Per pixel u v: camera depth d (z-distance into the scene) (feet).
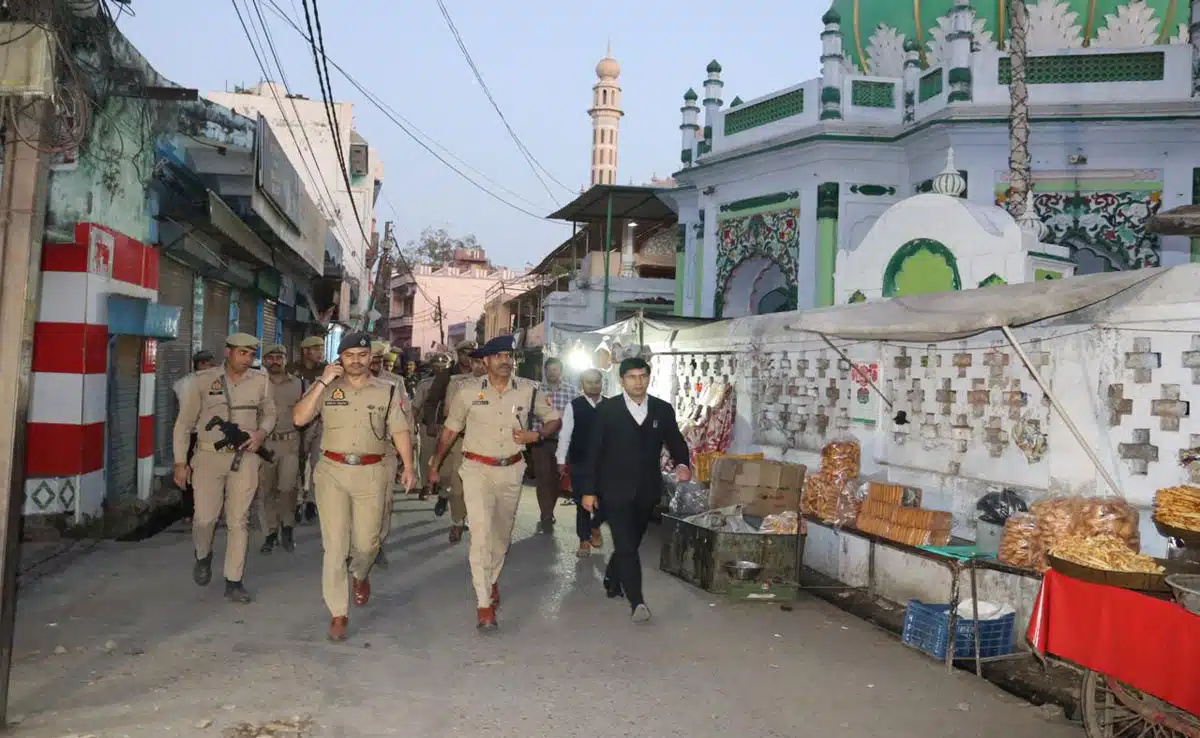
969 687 17.80
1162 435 19.51
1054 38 55.57
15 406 13.71
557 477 34.35
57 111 16.61
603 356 49.88
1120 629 14.08
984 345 23.70
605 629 21.09
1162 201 51.75
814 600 24.72
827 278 58.03
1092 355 20.67
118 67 28.66
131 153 31.68
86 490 28.45
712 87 68.90
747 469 28.25
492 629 20.52
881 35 61.46
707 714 15.84
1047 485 21.71
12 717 14.23
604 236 106.73
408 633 20.12
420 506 40.34
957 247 33.63
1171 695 13.12
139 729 14.01
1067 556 15.05
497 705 15.83
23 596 21.61
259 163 37.70
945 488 24.91
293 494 29.01
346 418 19.94
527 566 28.04
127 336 32.60
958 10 54.03
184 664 17.21
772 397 34.09
